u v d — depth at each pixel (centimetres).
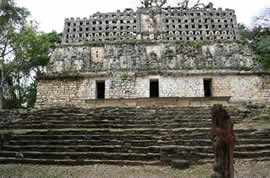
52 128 1220
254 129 1016
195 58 2078
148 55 2134
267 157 847
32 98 2769
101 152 916
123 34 2462
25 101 2756
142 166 838
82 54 2169
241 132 1015
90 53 2192
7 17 2358
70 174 755
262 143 935
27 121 1311
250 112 1384
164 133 1023
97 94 2073
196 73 1955
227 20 2534
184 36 2453
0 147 972
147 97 1803
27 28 2322
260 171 725
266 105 1488
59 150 948
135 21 2503
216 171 484
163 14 2509
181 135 978
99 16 2550
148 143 946
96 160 880
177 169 794
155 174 742
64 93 1973
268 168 749
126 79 1983
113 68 2056
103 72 2005
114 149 926
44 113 1427
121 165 853
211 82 1980
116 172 768
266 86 1955
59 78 2008
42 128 1230
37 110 1494
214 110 513
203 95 1920
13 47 2323
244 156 858
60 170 800
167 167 820
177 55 2097
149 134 1031
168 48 2142
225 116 499
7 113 1466
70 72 2039
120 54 2119
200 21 2527
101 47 2217
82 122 1252
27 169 814
